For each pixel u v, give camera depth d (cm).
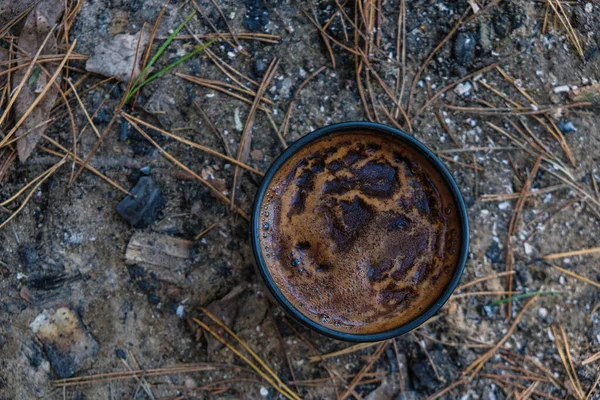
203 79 49
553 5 51
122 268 48
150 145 48
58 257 47
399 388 49
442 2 50
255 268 48
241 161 48
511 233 50
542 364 49
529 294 49
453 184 45
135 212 48
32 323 47
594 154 51
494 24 50
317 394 48
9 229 47
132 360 47
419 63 50
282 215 46
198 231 48
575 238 50
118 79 48
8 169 48
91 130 48
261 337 48
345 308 45
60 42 48
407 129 50
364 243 46
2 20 49
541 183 50
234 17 50
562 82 51
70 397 47
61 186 48
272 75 49
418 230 46
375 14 50
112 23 49
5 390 46
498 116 50
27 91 48
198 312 48
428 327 49
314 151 46
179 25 49
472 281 49
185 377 48
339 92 50
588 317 50
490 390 49
